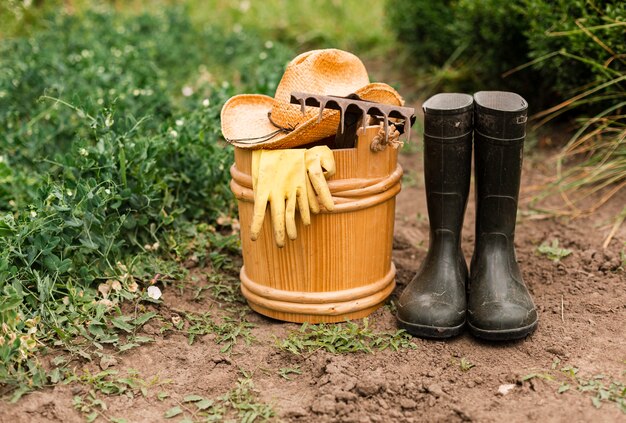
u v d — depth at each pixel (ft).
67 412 7.41
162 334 8.11
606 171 9.91
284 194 7.72
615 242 9.05
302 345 7.93
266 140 7.92
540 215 9.62
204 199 9.29
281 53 12.18
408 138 7.64
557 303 8.34
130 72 11.20
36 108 10.75
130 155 8.85
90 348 7.91
